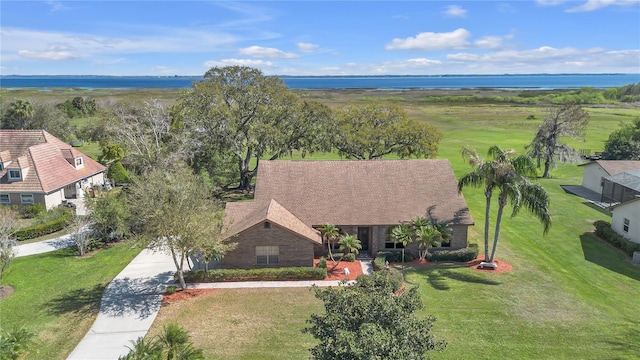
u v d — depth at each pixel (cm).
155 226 2555
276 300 2586
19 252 3375
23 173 4188
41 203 4191
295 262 3023
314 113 4978
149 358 1438
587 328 2267
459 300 2561
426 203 3375
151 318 2384
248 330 2255
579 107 5925
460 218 3269
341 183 3500
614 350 2069
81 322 2341
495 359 2000
